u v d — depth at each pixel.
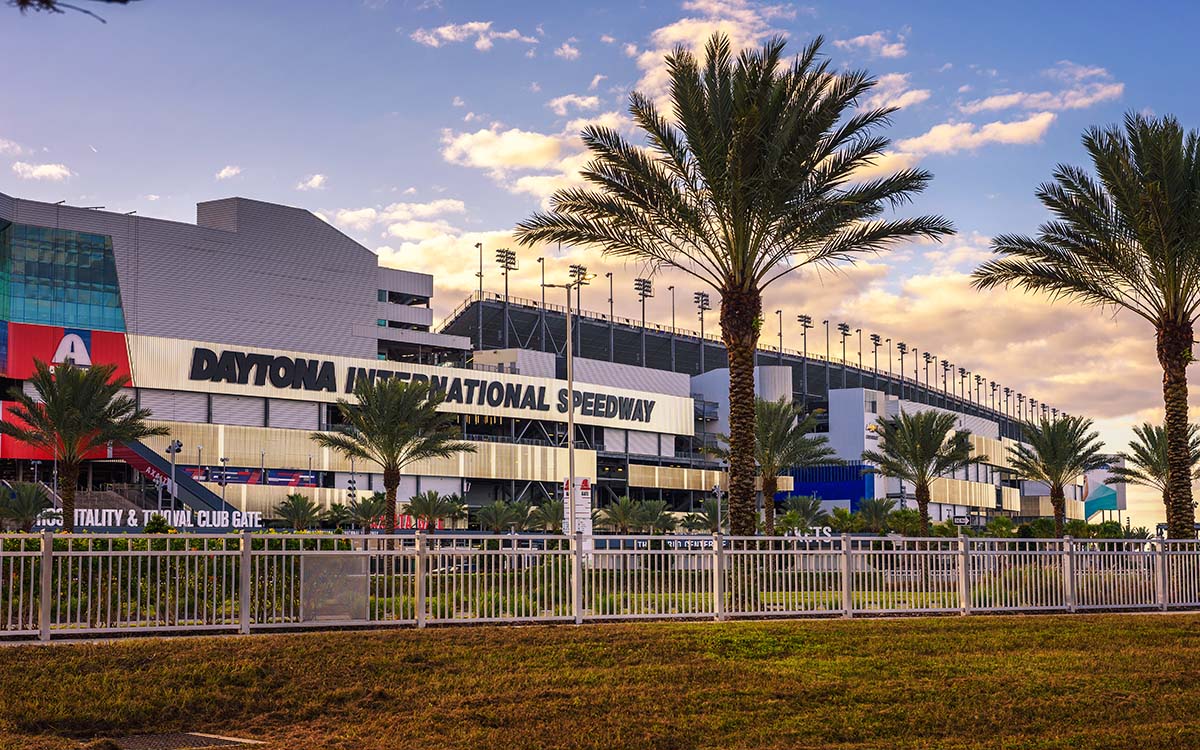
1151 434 80.44
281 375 118.88
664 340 172.62
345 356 123.81
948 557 23.12
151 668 14.82
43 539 16.62
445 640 17.05
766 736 12.63
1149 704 14.03
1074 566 23.88
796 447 93.56
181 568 17.92
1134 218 30.52
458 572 19.14
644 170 30.12
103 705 13.36
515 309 151.50
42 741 11.99
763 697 14.31
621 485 151.25
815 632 18.77
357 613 18.33
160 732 12.84
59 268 108.69
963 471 186.50
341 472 120.56
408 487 125.19
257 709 13.73
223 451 112.62
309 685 14.54
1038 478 91.62
